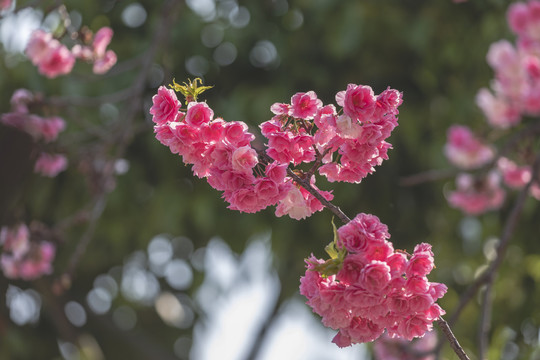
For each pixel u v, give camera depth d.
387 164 6.99
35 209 6.75
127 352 8.57
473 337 6.78
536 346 6.54
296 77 6.78
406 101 6.88
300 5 6.69
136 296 8.45
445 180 6.96
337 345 2.19
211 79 6.82
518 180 5.95
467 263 7.19
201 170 2.21
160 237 7.78
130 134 5.07
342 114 2.26
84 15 6.41
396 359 4.55
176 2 5.05
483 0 6.54
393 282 2.09
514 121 6.05
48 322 8.39
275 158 2.26
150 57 5.00
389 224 7.12
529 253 6.98
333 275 2.17
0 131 2.31
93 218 4.83
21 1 5.71
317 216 7.04
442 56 6.73
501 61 5.81
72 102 4.84
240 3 6.78
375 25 6.59
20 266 5.05
